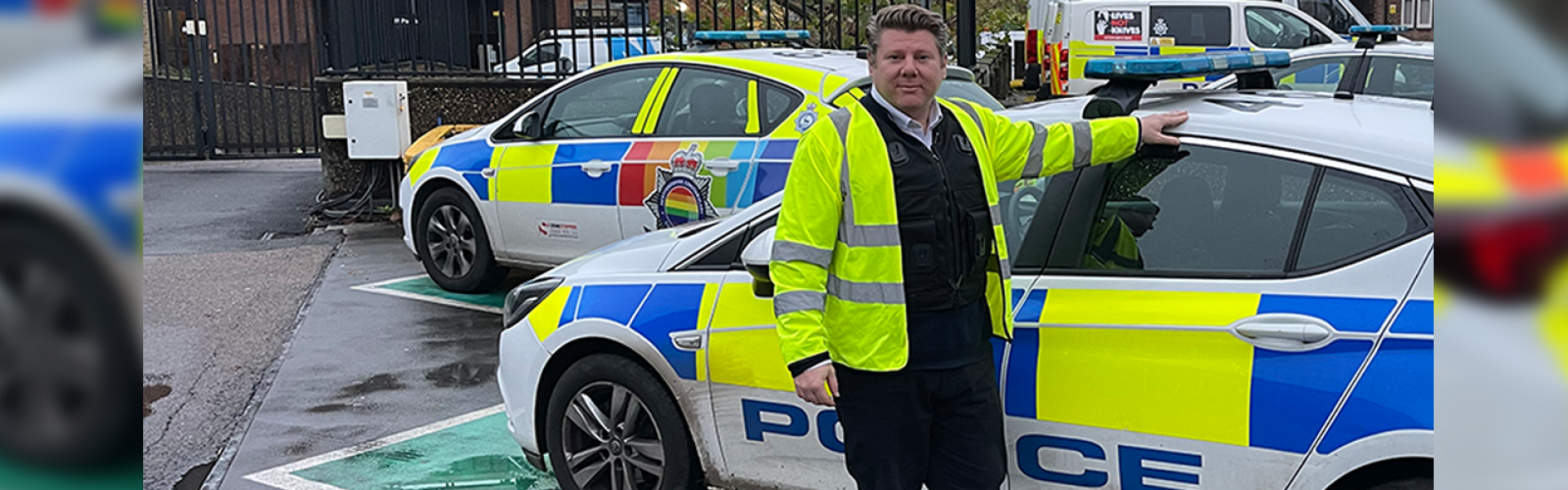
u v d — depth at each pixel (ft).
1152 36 47.91
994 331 9.81
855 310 9.35
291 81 65.87
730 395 11.78
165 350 21.02
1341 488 8.92
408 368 19.61
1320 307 8.91
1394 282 8.69
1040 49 53.78
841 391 9.75
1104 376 9.73
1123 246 9.98
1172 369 9.43
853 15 38.24
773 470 11.68
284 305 24.34
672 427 12.25
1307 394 8.86
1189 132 9.98
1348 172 9.17
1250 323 9.09
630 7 44.83
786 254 9.39
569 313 12.95
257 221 34.76
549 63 48.11
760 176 20.06
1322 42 47.37
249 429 16.81
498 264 24.49
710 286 12.01
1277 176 9.50
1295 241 9.25
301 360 20.26
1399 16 58.13
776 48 23.11
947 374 9.59
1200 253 9.64
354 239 31.71
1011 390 10.17
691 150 20.95
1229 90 11.59
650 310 12.31
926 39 9.04
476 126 34.73
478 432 16.47
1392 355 8.55
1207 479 9.36
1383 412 8.55
